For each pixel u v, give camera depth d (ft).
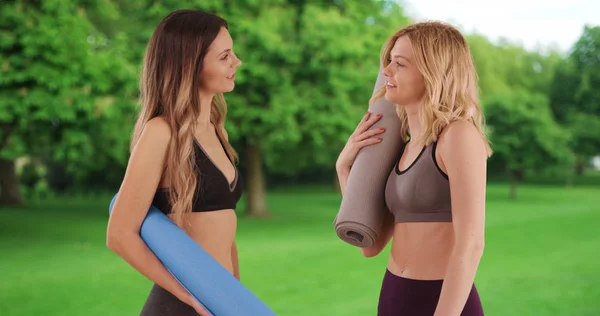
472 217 5.16
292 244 35.91
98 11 49.67
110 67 43.93
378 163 6.10
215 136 6.25
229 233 6.13
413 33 5.65
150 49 5.91
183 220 5.85
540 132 86.53
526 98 90.94
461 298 5.12
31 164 88.22
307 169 120.88
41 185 88.07
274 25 48.55
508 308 18.99
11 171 68.03
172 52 5.77
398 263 5.89
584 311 18.44
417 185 5.58
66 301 20.20
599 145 126.21
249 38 46.83
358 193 6.07
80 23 42.78
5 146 43.16
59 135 44.60
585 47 131.03
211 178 5.91
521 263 28.37
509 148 86.69
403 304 5.74
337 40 48.08
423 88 5.65
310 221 51.16
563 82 133.08
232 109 47.78
